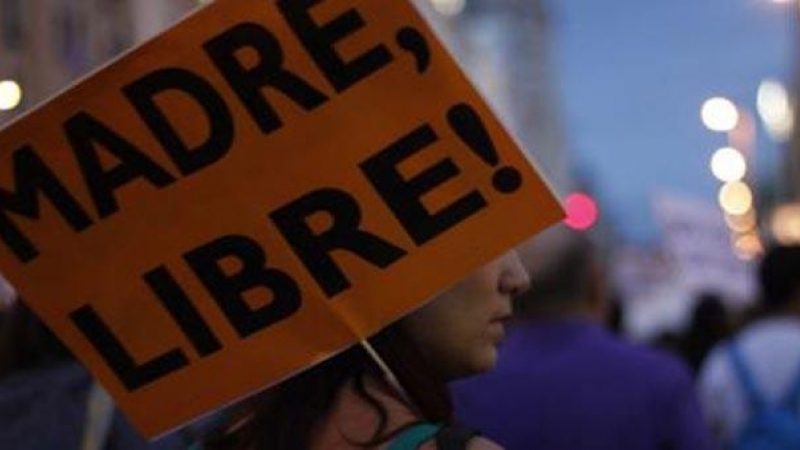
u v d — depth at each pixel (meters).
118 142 4.38
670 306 21.19
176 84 4.35
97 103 4.38
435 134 4.28
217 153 4.35
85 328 4.44
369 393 4.30
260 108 4.32
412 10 4.25
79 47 40.62
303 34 4.30
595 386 8.03
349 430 4.28
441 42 4.25
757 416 9.66
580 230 8.38
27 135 4.39
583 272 8.23
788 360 9.66
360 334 4.29
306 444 4.32
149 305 4.40
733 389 9.77
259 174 4.33
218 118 4.34
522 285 4.47
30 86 40.22
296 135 4.32
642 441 8.00
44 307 4.45
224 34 4.32
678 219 20.86
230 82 4.32
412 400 4.34
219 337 4.38
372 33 4.28
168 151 4.36
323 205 4.32
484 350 4.38
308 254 4.32
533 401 8.03
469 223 4.27
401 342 4.34
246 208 4.34
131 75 4.36
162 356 4.41
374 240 4.30
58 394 7.11
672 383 8.05
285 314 4.33
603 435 7.98
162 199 4.37
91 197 4.40
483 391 8.12
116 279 4.41
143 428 4.44
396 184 4.29
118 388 4.44
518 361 8.12
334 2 4.29
